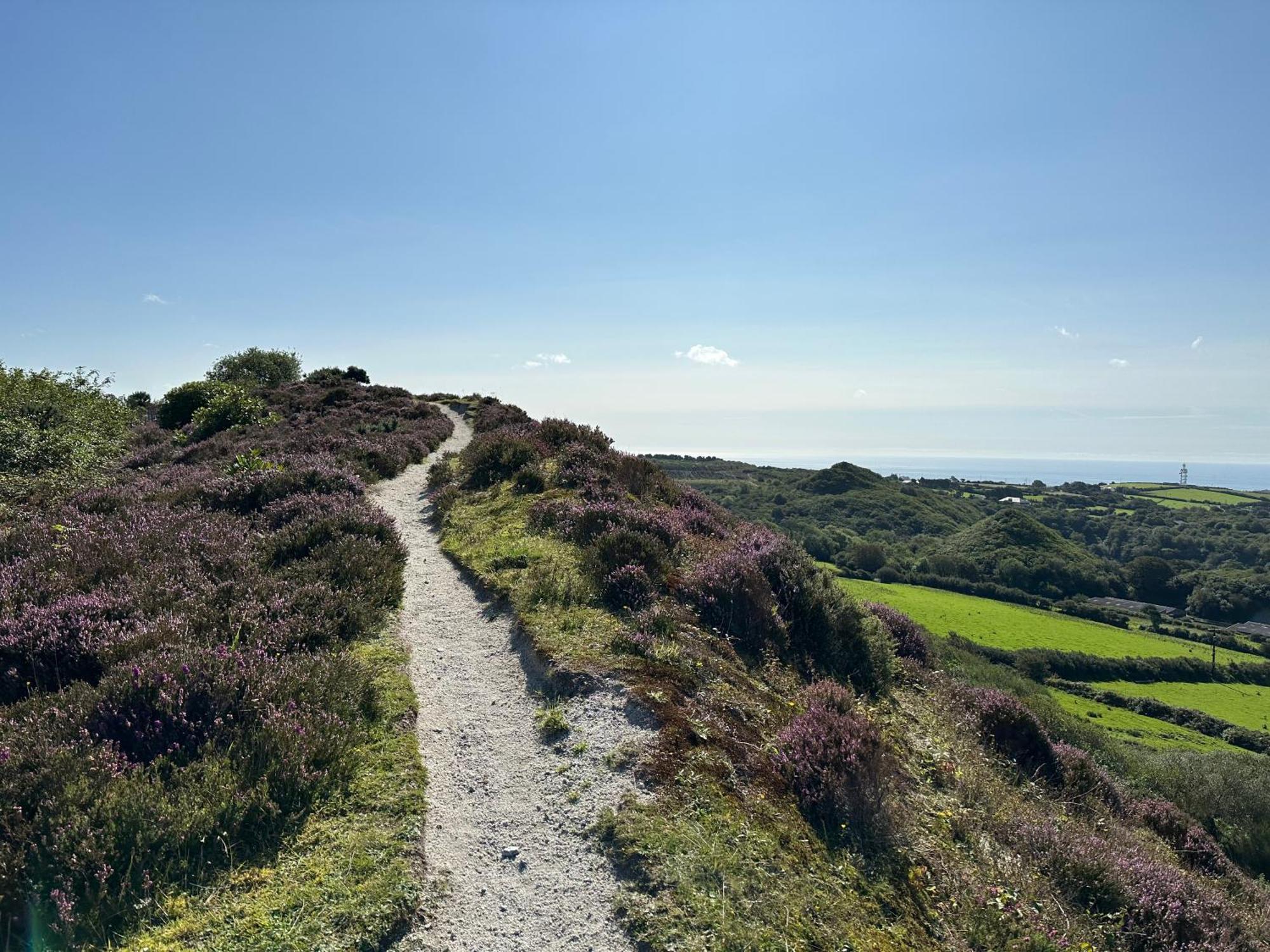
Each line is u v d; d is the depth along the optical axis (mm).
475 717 6613
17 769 4426
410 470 20406
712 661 7375
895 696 9484
